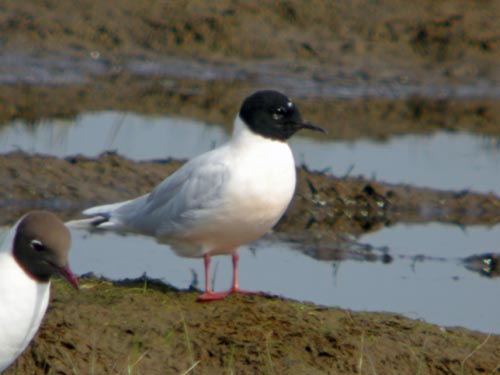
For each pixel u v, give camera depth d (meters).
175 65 22.97
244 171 10.38
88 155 16.73
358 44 23.91
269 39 23.73
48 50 22.72
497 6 25.09
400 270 12.81
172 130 18.62
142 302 10.30
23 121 18.66
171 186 10.84
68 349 9.20
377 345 9.61
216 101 21.02
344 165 17.14
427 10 24.77
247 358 9.23
